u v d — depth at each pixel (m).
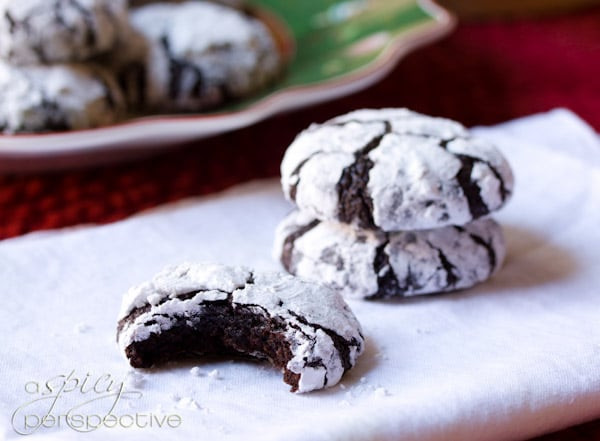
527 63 0.47
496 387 0.27
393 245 0.31
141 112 0.40
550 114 0.41
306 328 0.28
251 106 0.38
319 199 0.31
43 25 0.37
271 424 0.27
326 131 0.32
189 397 0.28
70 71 0.38
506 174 0.31
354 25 0.44
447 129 0.32
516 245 0.34
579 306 0.31
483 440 0.26
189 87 0.40
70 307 0.31
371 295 0.31
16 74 0.37
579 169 0.37
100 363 0.29
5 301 0.31
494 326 0.30
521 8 0.54
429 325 0.30
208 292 0.29
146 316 0.28
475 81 0.45
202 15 0.42
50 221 0.36
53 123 0.37
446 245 0.31
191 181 0.38
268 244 0.34
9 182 0.38
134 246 0.34
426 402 0.26
